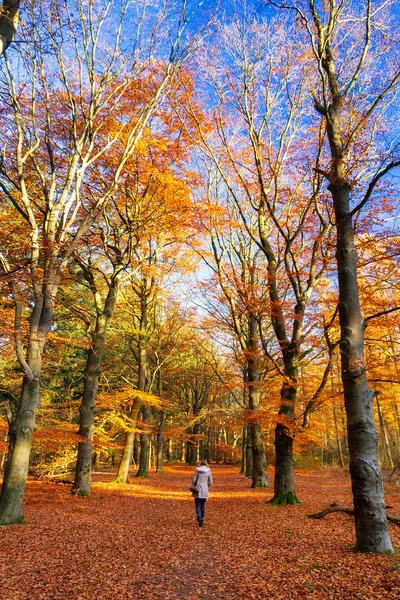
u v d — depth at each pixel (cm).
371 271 1086
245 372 2086
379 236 925
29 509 1073
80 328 2191
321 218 1145
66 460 1619
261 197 1317
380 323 1055
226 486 1948
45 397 2203
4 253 936
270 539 764
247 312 1371
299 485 1862
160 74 1197
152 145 1325
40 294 966
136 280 2189
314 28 927
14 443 905
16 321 923
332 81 811
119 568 598
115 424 1952
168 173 1368
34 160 1041
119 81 1177
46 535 784
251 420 1246
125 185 1418
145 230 1458
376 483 598
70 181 1044
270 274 1298
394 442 3362
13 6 699
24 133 1078
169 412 3600
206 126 1375
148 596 485
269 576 539
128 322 2677
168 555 674
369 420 616
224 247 1466
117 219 1606
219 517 1062
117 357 2700
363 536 590
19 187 996
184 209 1365
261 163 1259
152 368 2981
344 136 895
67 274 1465
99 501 1306
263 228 1393
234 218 1546
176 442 4578
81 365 2462
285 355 1223
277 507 1139
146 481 2122
